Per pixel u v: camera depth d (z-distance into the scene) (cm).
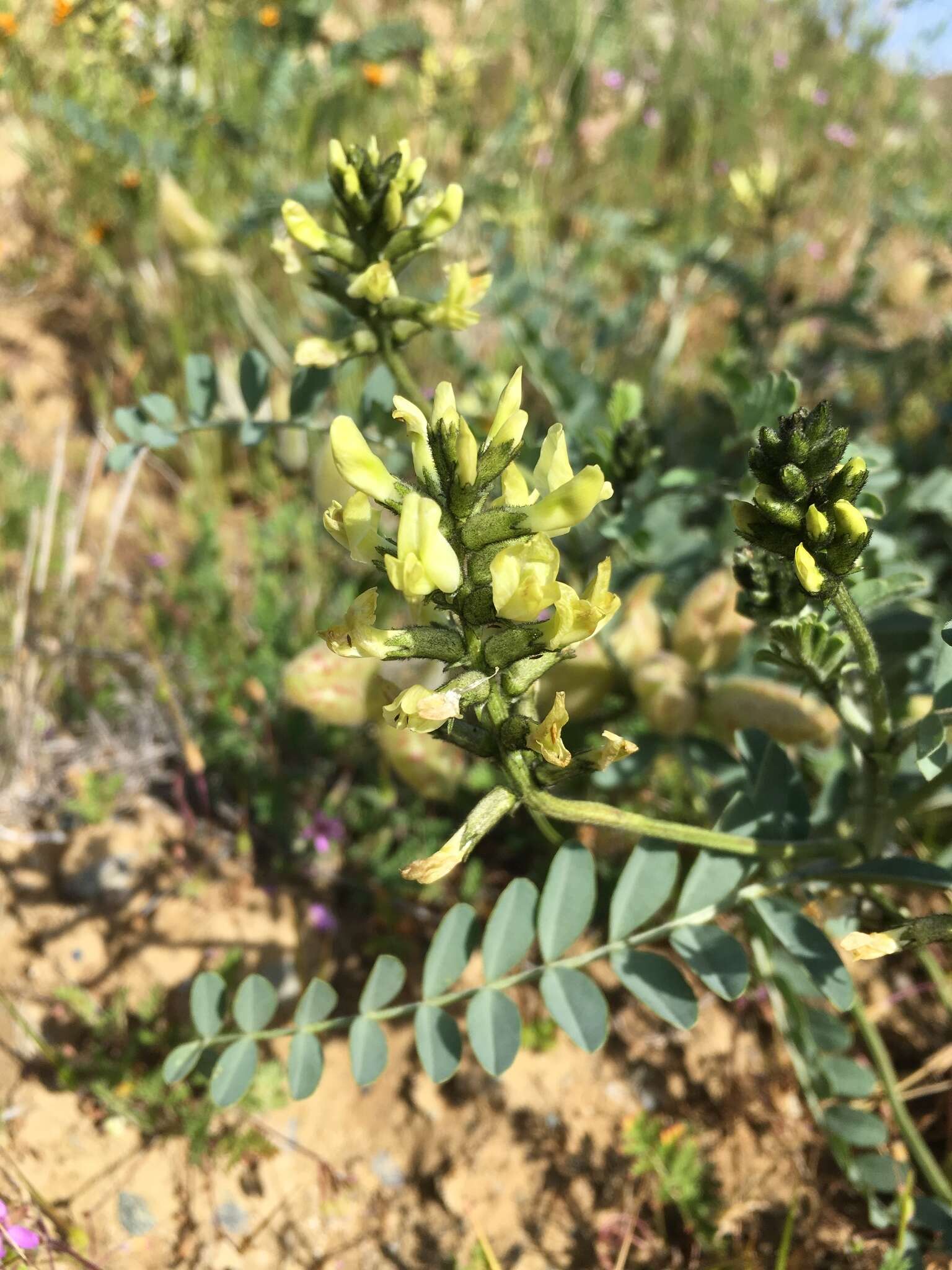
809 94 70
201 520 34
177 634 33
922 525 32
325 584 34
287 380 41
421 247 20
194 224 40
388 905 27
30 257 48
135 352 45
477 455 13
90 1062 24
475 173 49
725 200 57
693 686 23
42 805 29
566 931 18
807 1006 21
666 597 27
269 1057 25
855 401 43
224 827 29
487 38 66
